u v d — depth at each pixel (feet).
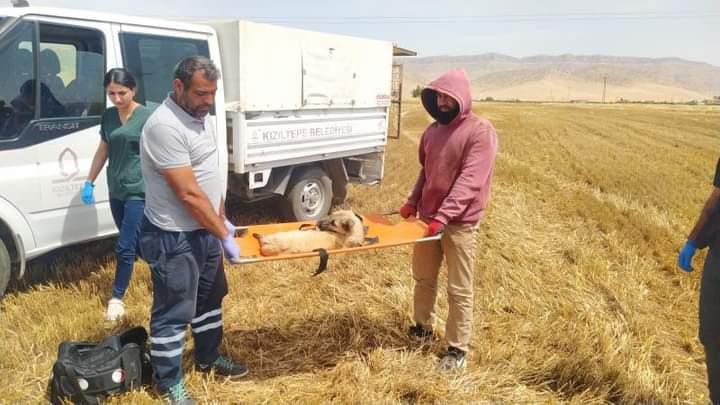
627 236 27.50
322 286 18.08
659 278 21.90
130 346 11.41
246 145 20.85
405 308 16.34
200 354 12.44
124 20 17.17
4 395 11.32
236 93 20.35
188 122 10.25
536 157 61.46
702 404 12.85
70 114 15.98
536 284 19.57
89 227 16.85
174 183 10.06
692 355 15.65
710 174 52.08
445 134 12.77
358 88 27.04
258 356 13.61
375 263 20.56
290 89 22.67
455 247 12.82
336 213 13.28
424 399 12.20
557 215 32.24
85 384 10.91
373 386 12.30
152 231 10.70
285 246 11.94
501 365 13.73
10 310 15.07
